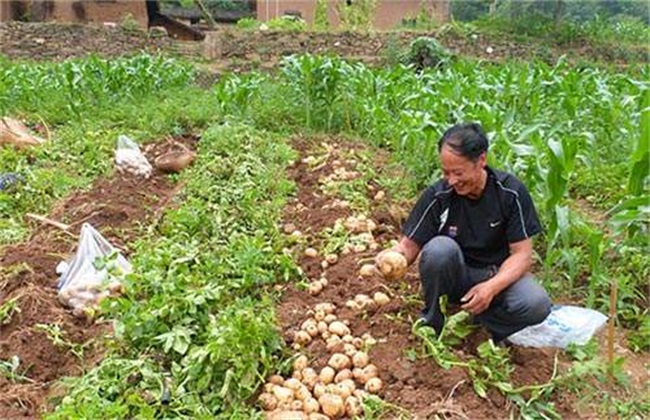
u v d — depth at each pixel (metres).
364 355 1.82
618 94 4.49
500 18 10.56
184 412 1.69
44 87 5.62
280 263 2.33
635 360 2.03
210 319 1.91
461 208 1.91
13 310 2.13
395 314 2.04
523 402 1.74
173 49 9.54
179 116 4.74
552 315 2.02
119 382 1.75
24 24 9.25
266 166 3.51
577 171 3.29
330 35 9.59
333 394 1.72
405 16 11.77
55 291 2.29
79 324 2.15
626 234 2.52
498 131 2.79
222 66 8.98
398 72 4.97
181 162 3.62
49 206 3.20
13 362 1.93
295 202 3.17
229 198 3.02
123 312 1.92
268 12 12.84
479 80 4.81
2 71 5.71
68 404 1.67
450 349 1.91
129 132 4.44
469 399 1.73
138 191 3.33
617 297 2.23
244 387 1.72
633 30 10.78
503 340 1.94
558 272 2.44
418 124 3.49
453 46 9.55
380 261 1.92
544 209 2.48
